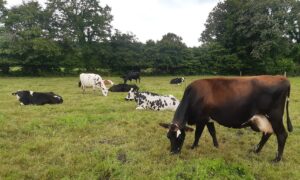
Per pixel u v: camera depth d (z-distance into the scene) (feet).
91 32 143.23
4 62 119.55
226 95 21.48
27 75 125.90
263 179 18.69
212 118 22.16
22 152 21.83
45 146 23.13
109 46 142.10
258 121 21.47
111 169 18.98
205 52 152.25
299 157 22.57
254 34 139.33
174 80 83.41
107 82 79.77
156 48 145.48
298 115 36.76
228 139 26.55
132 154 21.70
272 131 21.54
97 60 139.54
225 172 18.61
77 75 130.52
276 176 18.89
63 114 34.60
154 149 22.98
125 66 144.15
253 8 136.15
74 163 20.21
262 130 21.52
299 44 158.71
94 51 139.74
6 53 120.47
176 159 21.27
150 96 38.65
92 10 141.18
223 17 157.58
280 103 21.12
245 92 21.21
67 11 134.92
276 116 21.13
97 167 19.22
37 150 22.54
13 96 49.03
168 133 22.27
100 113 36.50
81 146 23.44
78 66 134.92
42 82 84.38
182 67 149.48
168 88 67.21
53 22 136.56
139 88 65.62
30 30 122.62
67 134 26.63
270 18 133.69
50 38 129.08
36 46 118.73
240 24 140.56
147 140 25.46
